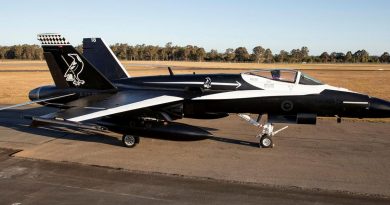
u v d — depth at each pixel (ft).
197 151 32.99
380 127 44.21
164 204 21.06
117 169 27.58
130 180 25.11
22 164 28.68
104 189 23.40
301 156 31.30
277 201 21.49
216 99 34.94
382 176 26.05
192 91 35.99
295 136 39.14
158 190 23.27
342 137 38.73
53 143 35.60
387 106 32.99
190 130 32.78
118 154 31.89
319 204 21.07
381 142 36.50
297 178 25.57
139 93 36.83
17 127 43.27
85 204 20.99
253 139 37.91
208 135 32.68
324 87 34.42
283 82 34.78
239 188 23.63
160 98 34.14
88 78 37.19
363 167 28.17
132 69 212.84
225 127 44.16
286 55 543.80
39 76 145.59
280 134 40.04
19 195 22.27
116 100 34.58
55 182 24.64
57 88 38.40
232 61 522.06
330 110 33.81
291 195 22.43
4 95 78.59
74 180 25.08
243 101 34.78
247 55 524.11
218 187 23.80
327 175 26.25
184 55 523.29
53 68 37.78
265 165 28.63
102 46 44.34
